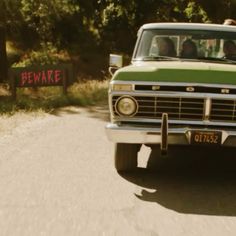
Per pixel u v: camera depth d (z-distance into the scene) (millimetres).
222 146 6145
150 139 6254
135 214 5371
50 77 16047
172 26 7758
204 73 6117
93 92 18234
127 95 6215
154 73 6176
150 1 37094
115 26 40219
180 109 6156
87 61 38688
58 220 5141
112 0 36531
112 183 6570
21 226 4965
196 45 7512
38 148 8633
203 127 6195
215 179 6980
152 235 4777
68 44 40344
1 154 8109
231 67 6461
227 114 6117
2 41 25672
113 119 6375
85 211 5426
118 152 6934
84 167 7371
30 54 35219
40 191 6129
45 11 27453
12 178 6695
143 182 6676
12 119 11703
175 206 5691
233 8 40844
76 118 12430
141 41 7680
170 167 7590
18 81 15617
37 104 14445
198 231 4906
